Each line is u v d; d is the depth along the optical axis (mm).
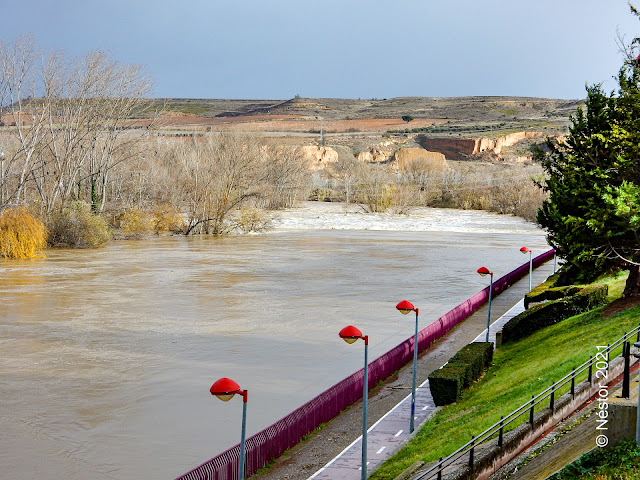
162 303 50938
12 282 60594
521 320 36312
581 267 33594
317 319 45562
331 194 182750
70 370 33844
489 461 17562
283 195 161500
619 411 15695
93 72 99625
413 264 74312
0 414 27797
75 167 99688
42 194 90875
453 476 16469
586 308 35531
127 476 22359
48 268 69938
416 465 19469
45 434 25844
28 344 38781
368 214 148875
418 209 166375
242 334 41312
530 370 27844
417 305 50781
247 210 112562
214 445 25016
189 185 112125
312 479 20734
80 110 97812
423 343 36969
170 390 30922
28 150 90250
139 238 103312
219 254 82875
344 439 24453
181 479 18781
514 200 153625
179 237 105750
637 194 28500
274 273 66875
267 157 159875
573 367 24547
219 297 53562
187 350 37656
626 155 31406
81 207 91500
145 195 117438
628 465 14641
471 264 74625
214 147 141000
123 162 116125
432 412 26859
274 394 30516
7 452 24172
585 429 17516
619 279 42688
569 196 33781
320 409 25906
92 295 54219
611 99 33750
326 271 68438
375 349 38094
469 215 151000
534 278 61969
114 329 42500
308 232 115250
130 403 29203
